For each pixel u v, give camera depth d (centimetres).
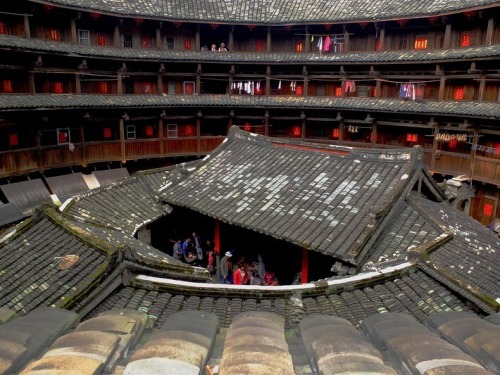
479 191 3459
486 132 3253
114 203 2325
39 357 469
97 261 1318
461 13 3306
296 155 2447
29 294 1219
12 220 2758
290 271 2161
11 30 3294
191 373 414
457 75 3434
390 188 1916
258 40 4544
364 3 4097
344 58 3994
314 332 556
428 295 1234
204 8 4375
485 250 1675
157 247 2564
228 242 2414
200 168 2595
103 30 3959
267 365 424
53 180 3550
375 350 480
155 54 4031
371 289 1232
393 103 3759
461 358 427
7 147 3366
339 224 1792
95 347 462
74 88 3803
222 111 4503
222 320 1035
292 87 4525
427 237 1670
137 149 4062
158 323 1006
